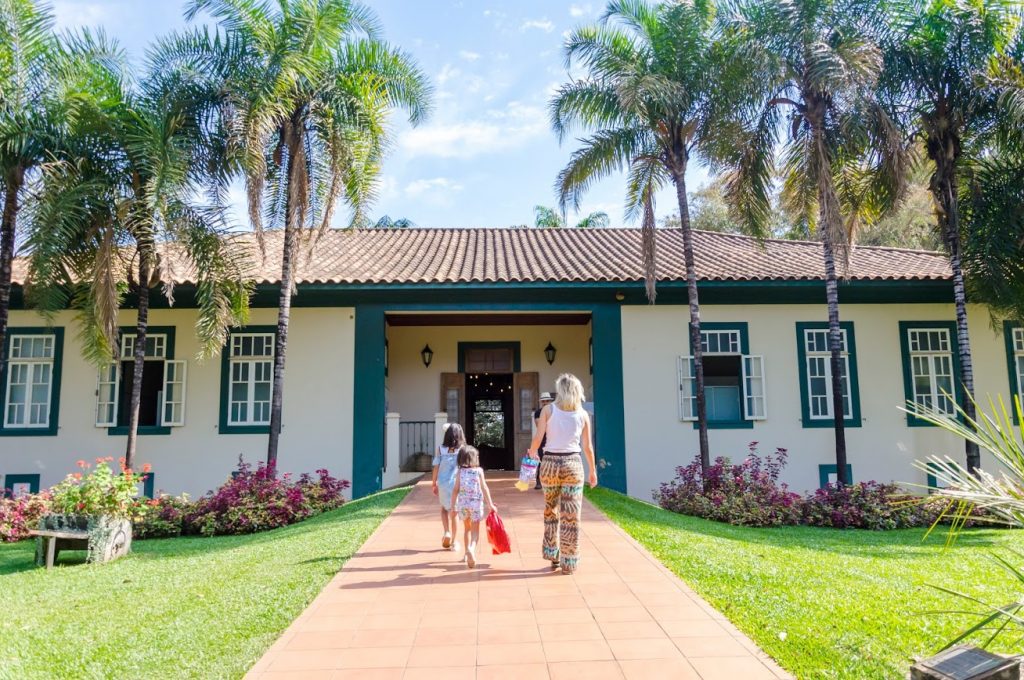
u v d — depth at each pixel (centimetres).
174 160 1027
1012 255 1191
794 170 1273
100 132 1049
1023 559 742
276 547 814
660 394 1371
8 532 1012
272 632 487
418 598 554
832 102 1143
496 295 1370
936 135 1205
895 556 771
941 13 1127
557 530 636
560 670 413
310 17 1101
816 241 1733
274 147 1170
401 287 1309
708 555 689
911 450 1366
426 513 960
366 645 457
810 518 1061
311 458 1323
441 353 1659
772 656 430
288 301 1182
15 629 526
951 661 359
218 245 1120
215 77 1109
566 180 1259
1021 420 375
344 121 1148
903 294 1409
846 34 1123
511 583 594
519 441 1638
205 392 1334
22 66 1016
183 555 842
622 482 1338
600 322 1388
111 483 850
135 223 1065
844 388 1382
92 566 796
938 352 1401
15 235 1061
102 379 1320
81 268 1094
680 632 472
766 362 1388
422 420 1634
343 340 1357
